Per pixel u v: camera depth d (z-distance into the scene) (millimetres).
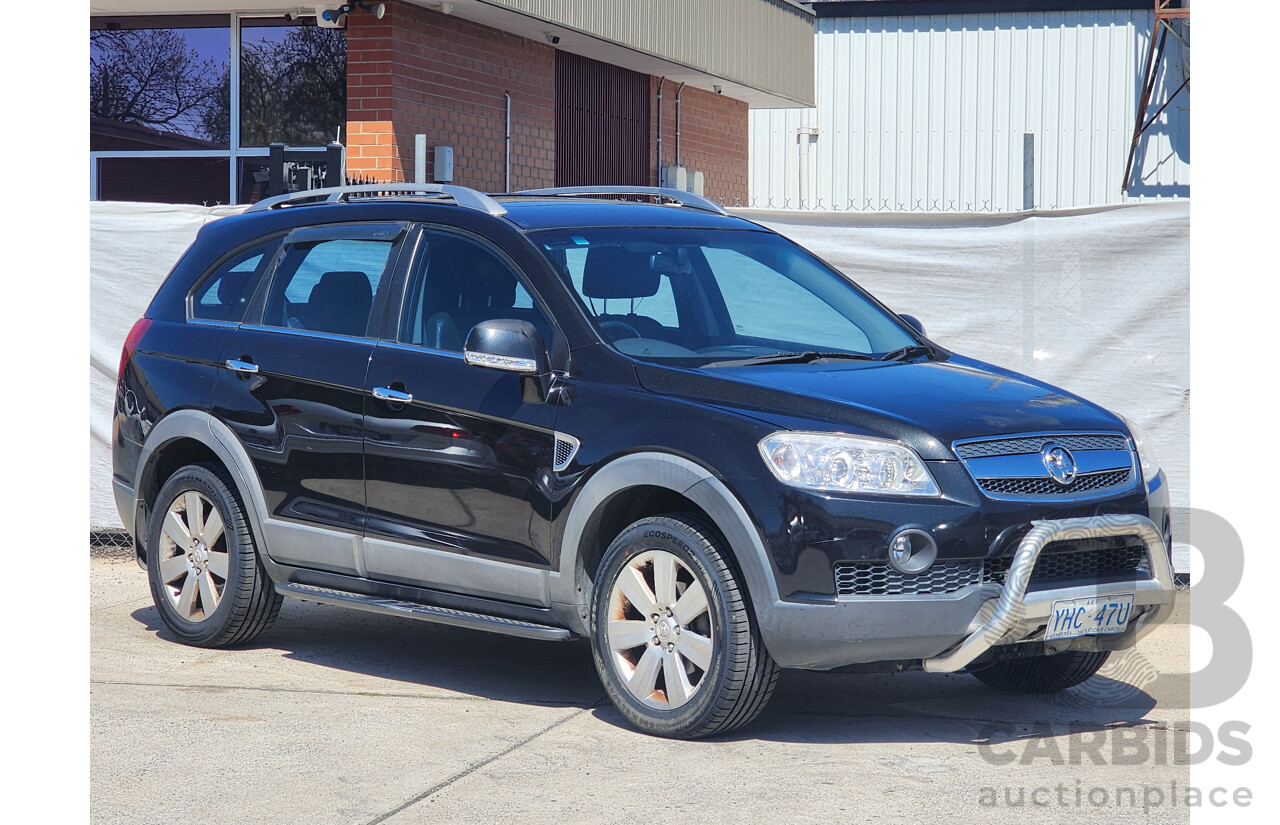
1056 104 25984
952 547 4969
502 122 15188
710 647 5164
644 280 6000
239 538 6590
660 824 4398
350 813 4504
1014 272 7996
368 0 13188
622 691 5422
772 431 5109
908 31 26438
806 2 26656
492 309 5973
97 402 9211
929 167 26469
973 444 5121
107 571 8742
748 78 19391
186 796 4660
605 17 15602
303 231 6707
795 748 5207
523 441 5637
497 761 5027
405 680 6246
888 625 4961
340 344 6320
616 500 5504
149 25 15133
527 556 5633
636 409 5402
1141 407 7824
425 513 5934
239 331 6719
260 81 14922
